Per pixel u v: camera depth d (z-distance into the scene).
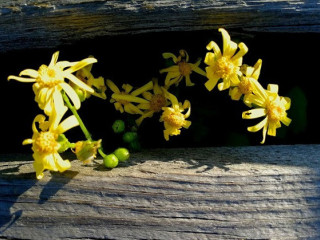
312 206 0.10
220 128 0.14
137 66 0.14
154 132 0.14
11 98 0.14
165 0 0.11
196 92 0.15
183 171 0.10
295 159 0.11
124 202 0.10
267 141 0.14
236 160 0.11
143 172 0.10
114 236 0.10
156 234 0.10
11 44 0.11
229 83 0.12
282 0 0.11
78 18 0.11
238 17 0.11
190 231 0.10
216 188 0.10
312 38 0.12
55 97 0.10
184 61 0.13
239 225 0.10
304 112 0.14
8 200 0.10
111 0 0.11
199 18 0.11
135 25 0.11
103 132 0.14
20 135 0.14
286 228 0.10
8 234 0.10
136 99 0.13
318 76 0.14
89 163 0.11
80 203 0.10
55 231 0.10
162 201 0.10
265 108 0.12
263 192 0.10
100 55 0.13
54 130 0.10
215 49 0.11
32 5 0.11
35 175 0.10
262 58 0.14
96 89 0.13
